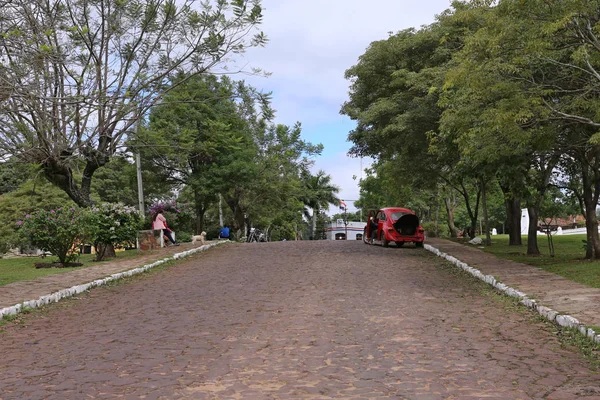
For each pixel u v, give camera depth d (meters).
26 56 11.65
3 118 13.98
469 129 14.45
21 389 5.99
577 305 9.53
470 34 14.31
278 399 5.46
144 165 33.84
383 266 17.61
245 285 13.85
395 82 22.02
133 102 15.12
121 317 10.23
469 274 15.31
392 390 5.69
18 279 15.16
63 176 20.69
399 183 33.66
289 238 72.00
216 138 27.78
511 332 8.39
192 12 16.53
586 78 13.62
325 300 11.37
